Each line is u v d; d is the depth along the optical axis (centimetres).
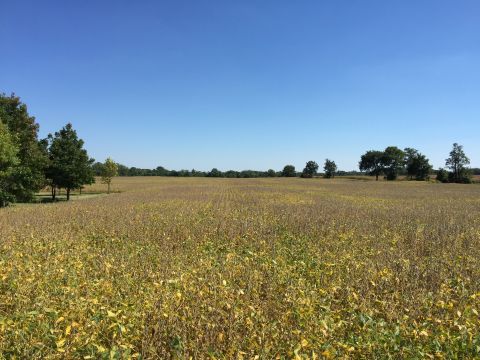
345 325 586
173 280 705
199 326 543
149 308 591
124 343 503
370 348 503
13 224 1709
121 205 2747
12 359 478
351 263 923
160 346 511
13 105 4238
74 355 483
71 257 1009
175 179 11944
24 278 757
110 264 883
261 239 1295
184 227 1508
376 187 7388
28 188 3488
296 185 7819
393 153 14038
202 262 925
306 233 1412
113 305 639
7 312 632
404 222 1739
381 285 750
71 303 602
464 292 713
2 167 3195
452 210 2500
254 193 4638
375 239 1302
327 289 728
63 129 4344
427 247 1212
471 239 1317
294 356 477
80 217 1934
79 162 4312
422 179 13338
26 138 4059
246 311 600
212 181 10250
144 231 1451
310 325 559
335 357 490
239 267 859
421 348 507
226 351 502
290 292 688
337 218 1839
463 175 11669
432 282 801
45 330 524
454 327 573
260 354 482
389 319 609
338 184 8750
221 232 1421
